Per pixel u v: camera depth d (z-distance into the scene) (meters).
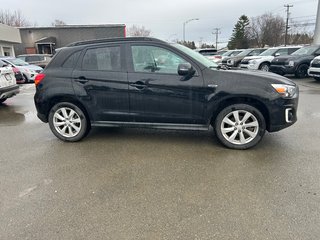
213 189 3.14
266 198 2.93
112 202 2.92
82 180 3.42
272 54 15.85
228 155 4.09
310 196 2.94
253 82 4.03
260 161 3.84
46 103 4.71
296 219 2.57
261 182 3.26
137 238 2.39
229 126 4.29
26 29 37.50
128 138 4.96
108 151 4.36
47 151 4.41
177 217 2.65
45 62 19.80
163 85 4.24
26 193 3.13
